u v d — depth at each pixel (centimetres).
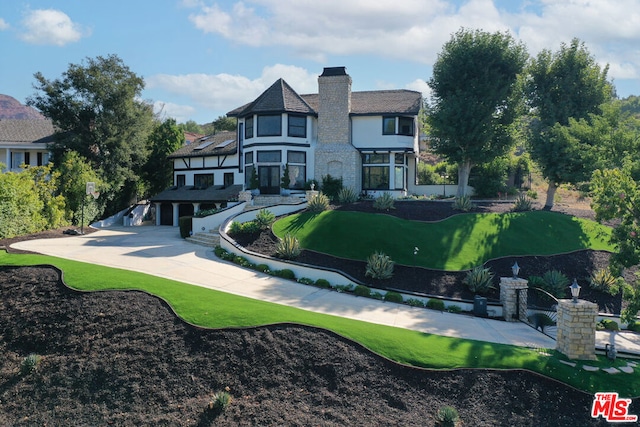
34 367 979
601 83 2683
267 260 1758
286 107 2958
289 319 1091
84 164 2975
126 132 3378
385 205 2320
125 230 2923
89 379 930
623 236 1261
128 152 3416
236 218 2280
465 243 1942
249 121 3103
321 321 1109
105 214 3481
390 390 879
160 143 4047
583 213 2492
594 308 1032
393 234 1975
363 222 2075
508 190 3459
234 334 1018
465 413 832
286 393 870
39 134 3678
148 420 821
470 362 957
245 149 3147
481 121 2783
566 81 2686
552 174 2619
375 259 1669
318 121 3097
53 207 2575
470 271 1719
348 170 2997
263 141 2997
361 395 866
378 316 1307
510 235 2030
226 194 3094
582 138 2455
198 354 970
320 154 3031
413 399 861
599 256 1927
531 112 2892
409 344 1019
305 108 3061
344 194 2589
